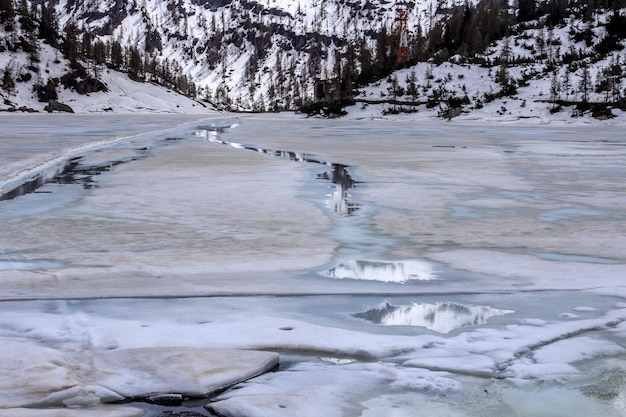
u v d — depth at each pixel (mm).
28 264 7395
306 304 5828
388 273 7051
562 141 35062
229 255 7852
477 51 108562
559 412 3576
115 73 165750
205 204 11812
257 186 14273
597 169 18969
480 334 4977
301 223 10078
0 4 140500
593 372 4180
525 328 5133
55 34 156125
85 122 63125
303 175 16469
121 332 4895
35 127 48406
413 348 4656
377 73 112062
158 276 6816
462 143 32375
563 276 6930
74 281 6586
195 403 3674
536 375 4121
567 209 11633
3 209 11305
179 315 5426
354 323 5289
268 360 4270
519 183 15461
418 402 3699
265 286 6430
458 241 8859
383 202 12258
